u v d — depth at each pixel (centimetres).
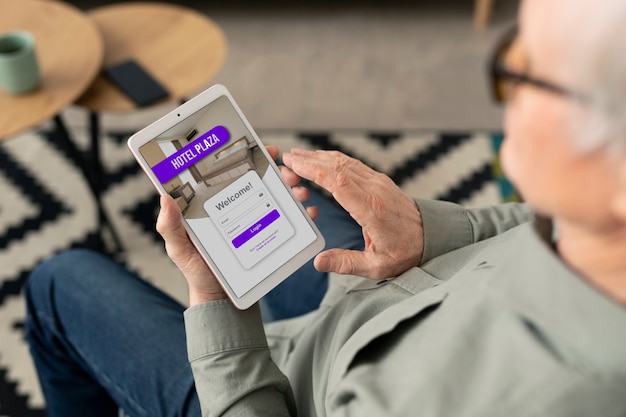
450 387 60
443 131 223
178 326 97
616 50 41
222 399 79
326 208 116
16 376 168
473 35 258
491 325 61
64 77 160
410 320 70
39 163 210
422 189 205
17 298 181
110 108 161
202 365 81
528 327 57
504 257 64
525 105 47
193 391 90
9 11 178
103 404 116
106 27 180
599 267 52
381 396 64
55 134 218
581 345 52
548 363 54
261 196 89
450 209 90
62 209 200
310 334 90
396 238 84
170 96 163
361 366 69
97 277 102
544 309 54
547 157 47
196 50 174
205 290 85
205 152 87
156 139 85
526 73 47
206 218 86
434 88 238
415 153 216
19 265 187
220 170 87
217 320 83
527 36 46
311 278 109
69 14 178
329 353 82
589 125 44
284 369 93
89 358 97
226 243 87
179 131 86
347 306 84
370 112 229
